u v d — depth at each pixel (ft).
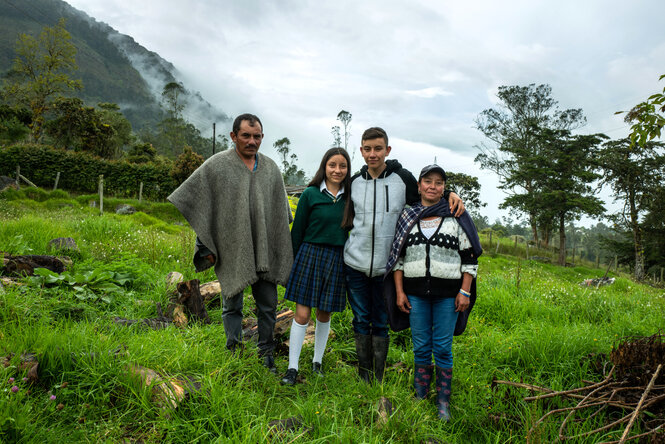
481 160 146.51
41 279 12.07
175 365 7.91
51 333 7.91
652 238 99.30
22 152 83.10
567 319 15.35
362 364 9.72
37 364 6.93
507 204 119.85
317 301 9.09
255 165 9.83
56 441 5.65
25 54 145.28
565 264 104.83
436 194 8.80
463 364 10.54
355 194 9.45
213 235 9.43
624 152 98.07
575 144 111.55
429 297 8.59
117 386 6.99
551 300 18.12
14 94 145.79
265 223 9.49
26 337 7.63
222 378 7.77
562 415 8.13
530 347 11.06
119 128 181.78
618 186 99.35
